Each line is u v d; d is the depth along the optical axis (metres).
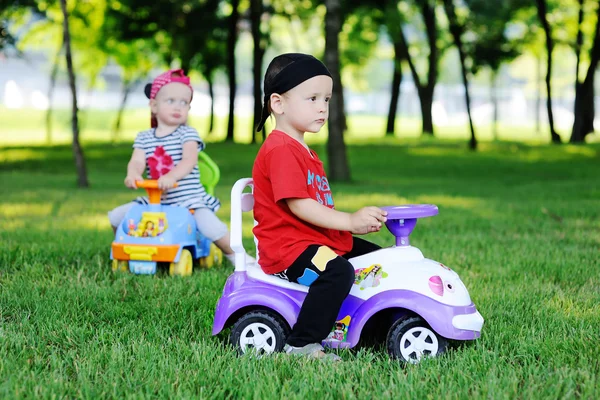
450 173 16.30
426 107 30.14
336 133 13.59
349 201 9.39
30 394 2.49
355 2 23.00
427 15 28.59
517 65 57.12
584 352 3.05
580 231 6.67
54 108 57.41
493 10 23.47
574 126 26.17
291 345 2.99
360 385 2.66
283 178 3.01
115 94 60.91
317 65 3.13
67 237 6.07
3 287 4.25
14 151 22.19
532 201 9.62
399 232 3.16
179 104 5.24
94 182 13.15
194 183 5.27
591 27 28.44
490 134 38.03
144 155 5.21
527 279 4.59
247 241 6.05
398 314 3.13
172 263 4.90
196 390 2.63
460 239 6.21
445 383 2.67
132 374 2.76
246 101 74.88
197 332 3.46
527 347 3.10
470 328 2.98
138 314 3.80
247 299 3.11
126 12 24.30
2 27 17.25
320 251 3.00
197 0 24.77
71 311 3.73
